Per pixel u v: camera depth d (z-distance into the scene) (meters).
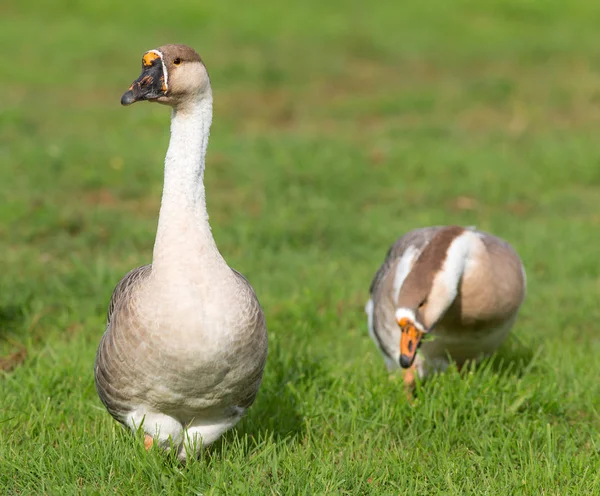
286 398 8.52
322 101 25.94
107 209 15.64
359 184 17.75
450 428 8.14
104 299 11.41
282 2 38.47
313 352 10.15
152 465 6.95
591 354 10.36
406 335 8.19
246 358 6.65
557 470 7.48
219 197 16.62
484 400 8.52
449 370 9.05
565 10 38.12
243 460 7.33
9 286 11.71
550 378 9.27
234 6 36.94
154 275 6.53
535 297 12.22
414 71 29.69
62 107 23.62
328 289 12.25
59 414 8.19
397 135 22.11
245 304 6.65
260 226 14.70
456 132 22.55
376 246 14.45
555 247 14.23
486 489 7.14
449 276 8.38
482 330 9.05
